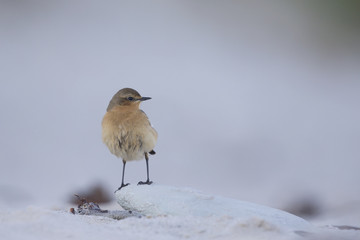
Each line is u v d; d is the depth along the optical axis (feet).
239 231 22.48
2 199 36.29
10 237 19.81
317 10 98.53
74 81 67.62
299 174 48.39
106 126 32.50
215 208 25.95
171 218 24.47
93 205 30.37
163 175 48.01
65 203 36.68
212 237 21.88
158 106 62.03
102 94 64.34
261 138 56.95
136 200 27.53
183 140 55.11
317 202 38.91
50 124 56.29
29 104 60.34
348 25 97.14
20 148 50.67
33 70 69.92
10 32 81.97
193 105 63.41
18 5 90.58
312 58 86.69
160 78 71.20
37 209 23.75
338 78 78.95
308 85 75.00
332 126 60.90
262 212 26.17
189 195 27.20
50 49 77.82
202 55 82.53
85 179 43.37
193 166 50.21
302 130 59.41
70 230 21.36
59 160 48.96
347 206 37.14
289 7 102.53
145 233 22.02
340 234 23.36
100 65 73.77
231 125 59.36
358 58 87.56
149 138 32.42
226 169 49.67
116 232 21.86
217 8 100.32
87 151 51.55
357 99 70.08
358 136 58.03
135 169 48.83
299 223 25.71
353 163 50.98
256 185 45.85
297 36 94.07
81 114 59.06
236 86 71.15
